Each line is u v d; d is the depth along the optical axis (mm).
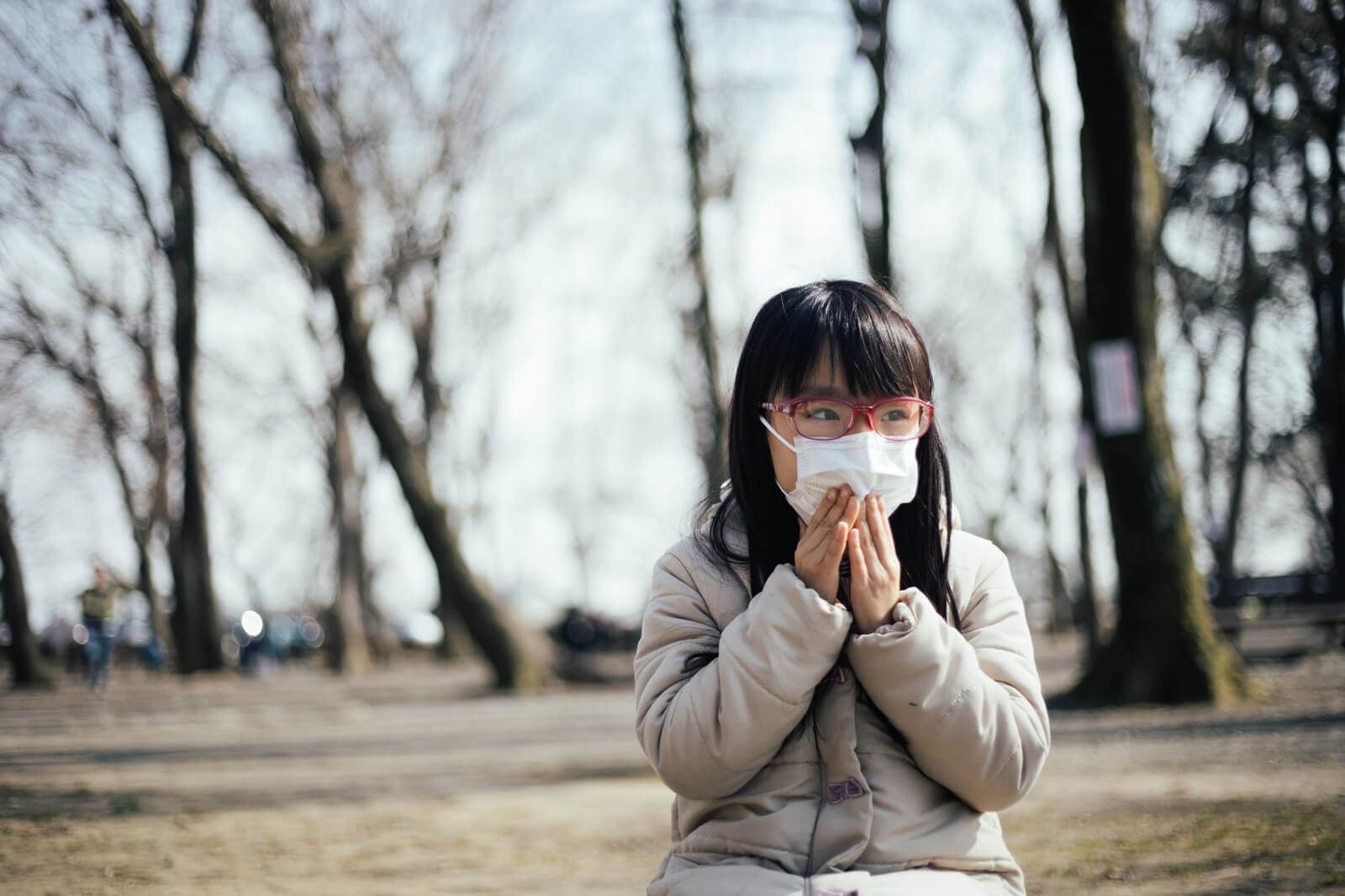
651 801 7586
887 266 16562
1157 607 11562
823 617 2199
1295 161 21828
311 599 53188
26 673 27766
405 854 5844
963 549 2539
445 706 18125
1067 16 11641
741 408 2436
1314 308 23188
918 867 2270
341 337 19812
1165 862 4879
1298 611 19156
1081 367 17125
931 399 2395
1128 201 11516
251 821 6902
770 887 2170
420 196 21391
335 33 17750
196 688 26594
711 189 21594
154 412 33781
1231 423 33500
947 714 2207
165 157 26250
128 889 4918
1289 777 7105
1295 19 17500
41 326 29109
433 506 20516
